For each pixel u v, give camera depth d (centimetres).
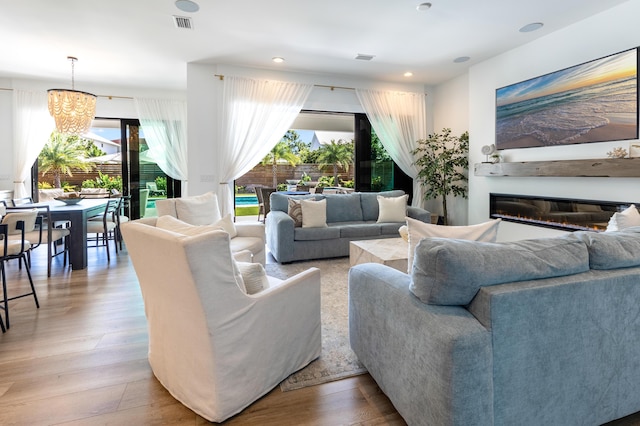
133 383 183
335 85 563
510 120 450
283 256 424
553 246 139
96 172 684
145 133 613
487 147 468
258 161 529
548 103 402
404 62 498
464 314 125
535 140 418
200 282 141
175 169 629
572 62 377
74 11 341
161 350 176
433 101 629
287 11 343
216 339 150
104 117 604
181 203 350
